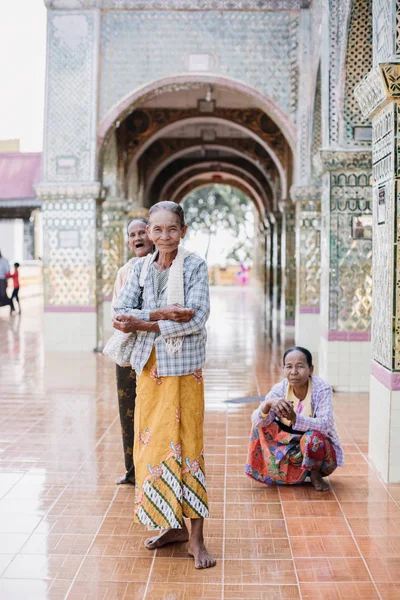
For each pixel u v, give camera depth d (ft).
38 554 10.61
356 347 23.82
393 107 13.64
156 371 10.25
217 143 50.03
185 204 129.29
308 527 11.69
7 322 48.85
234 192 129.80
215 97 39.42
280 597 9.30
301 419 13.21
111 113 31.96
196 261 10.61
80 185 31.76
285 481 13.67
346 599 9.25
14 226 81.92
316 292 34.55
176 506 10.08
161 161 50.26
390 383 13.88
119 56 31.71
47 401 21.85
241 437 17.58
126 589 9.52
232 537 11.28
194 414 10.38
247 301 70.90
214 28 31.45
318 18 28.58
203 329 10.48
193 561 10.39
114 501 12.91
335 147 23.34
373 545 10.96
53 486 13.73
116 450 16.25
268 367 28.94
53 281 32.78
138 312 10.14
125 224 41.24
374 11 14.70
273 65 31.53
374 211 15.23
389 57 13.41
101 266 33.73
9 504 12.73
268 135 41.93
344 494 13.32
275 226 50.26
